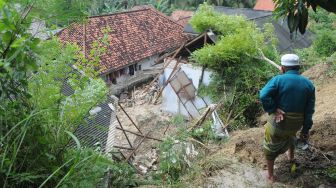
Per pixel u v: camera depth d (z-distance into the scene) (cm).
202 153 617
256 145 546
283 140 408
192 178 488
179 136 713
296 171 461
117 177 494
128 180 491
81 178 310
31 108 315
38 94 327
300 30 386
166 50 2080
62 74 342
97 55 381
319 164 470
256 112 1014
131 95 1702
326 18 1852
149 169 709
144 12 2284
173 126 1119
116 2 3102
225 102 1048
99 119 784
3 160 264
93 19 1920
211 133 770
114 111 854
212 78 1173
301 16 380
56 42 333
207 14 1314
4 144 286
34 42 295
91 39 1709
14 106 295
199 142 682
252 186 448
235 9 2125
